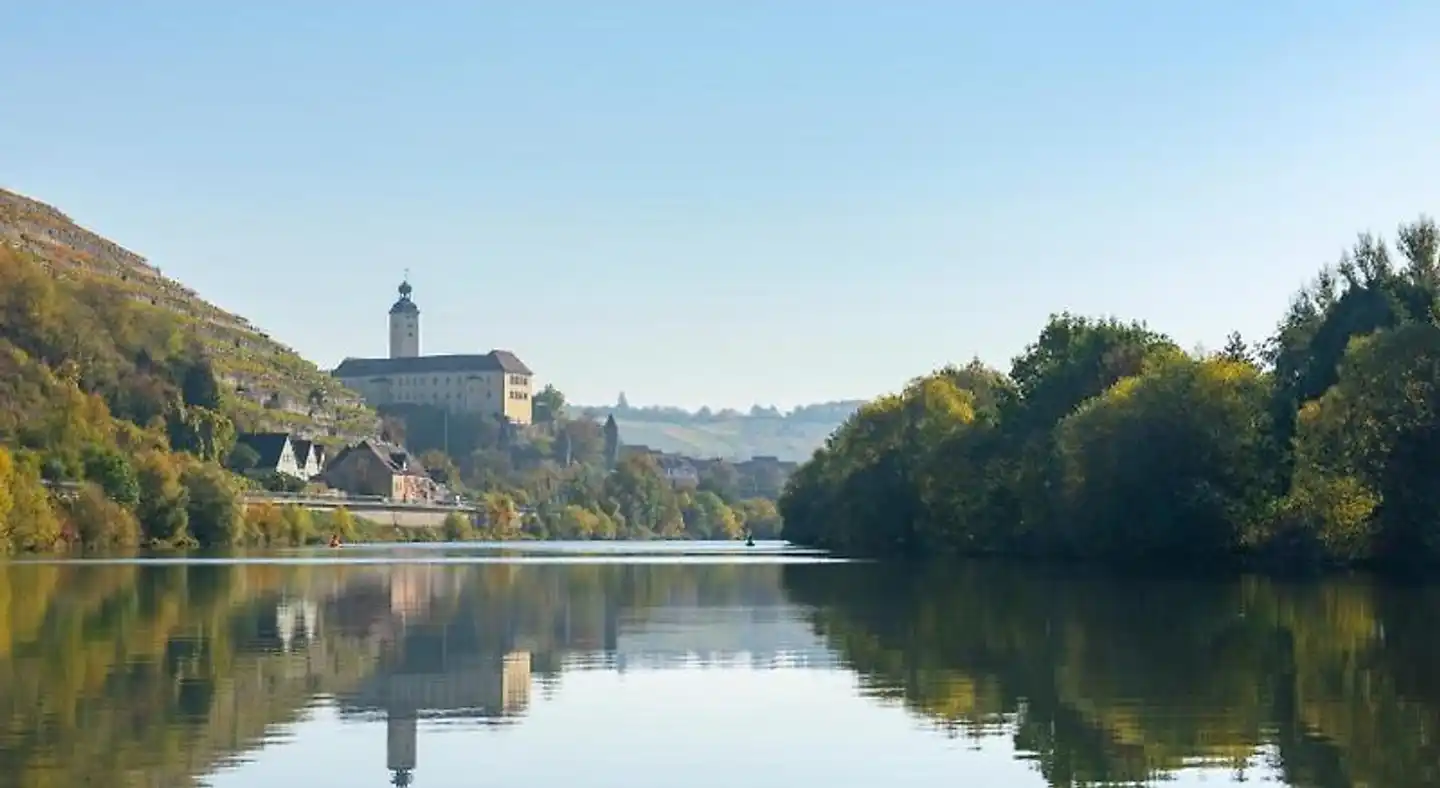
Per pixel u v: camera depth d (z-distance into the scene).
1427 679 52.47
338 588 110.06
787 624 77.00
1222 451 129.88
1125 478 131.62
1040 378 172.62
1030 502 156.62
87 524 192.62
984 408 191.38
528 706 48.78
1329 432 114.06
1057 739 42.12
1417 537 111.06
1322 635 67.12
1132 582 110.25
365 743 42.06
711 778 38.03
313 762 39.47
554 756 40.56
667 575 135.12
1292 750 40.12
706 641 68.38
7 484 177.25
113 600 93.94
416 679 54.97
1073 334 178.88
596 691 52.06
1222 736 42.12
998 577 122.25
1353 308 128.75
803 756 40.47
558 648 65.69
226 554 193.88
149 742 41.78
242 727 44.25
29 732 42.97
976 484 171.50
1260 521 126.94
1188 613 79.75
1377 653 60.03
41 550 184.12
